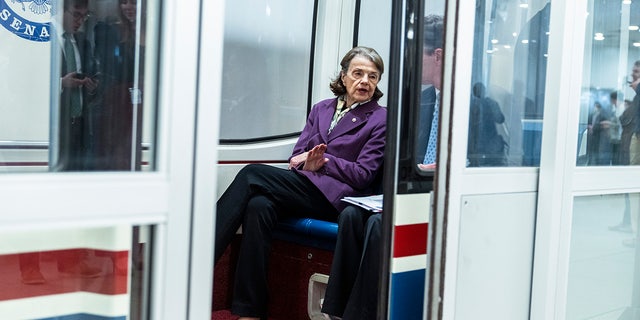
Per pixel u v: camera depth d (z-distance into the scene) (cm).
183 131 157
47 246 144
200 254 161
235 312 290
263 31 343
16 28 257
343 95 333
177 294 159
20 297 142
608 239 276
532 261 245
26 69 259
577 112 244
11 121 256
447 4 192
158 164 155
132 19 163
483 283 227
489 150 230
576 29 239
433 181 205
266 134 349
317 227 298
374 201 279
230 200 298
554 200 240
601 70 270
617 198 278
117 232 152
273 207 296
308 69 364
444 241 196
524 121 242
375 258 254
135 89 161
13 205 136
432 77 221
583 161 265
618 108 279
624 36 280
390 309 212
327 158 305
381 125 314
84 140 168
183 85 156
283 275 315
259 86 343
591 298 272
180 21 155
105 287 152
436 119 224
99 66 170
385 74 357
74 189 143
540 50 246
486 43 227
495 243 229
